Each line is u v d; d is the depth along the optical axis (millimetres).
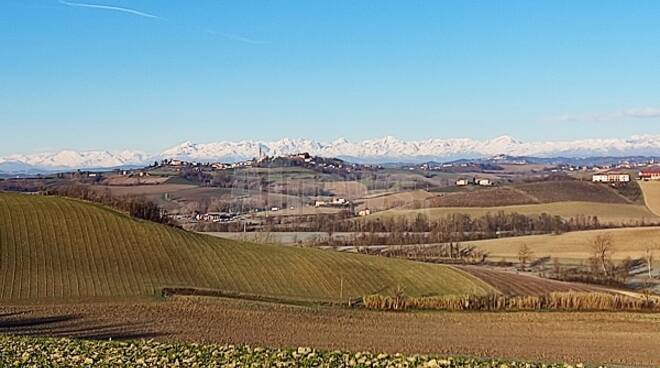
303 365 23000
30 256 68500
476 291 64750
